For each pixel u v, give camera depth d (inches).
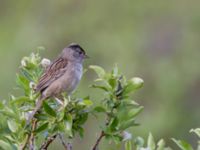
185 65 729.6
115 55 729.0
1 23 788.6
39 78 264.4
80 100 241.0
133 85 239.5
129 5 781.9
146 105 703.1
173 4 786.8
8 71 681.6
